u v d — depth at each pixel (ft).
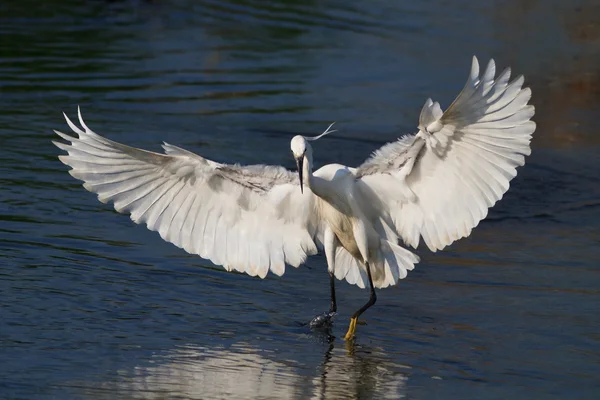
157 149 60.85
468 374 34.12
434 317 39.63
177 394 31.65
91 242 45.85
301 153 36.47
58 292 39.63
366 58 90.68
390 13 109.60
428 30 101.96
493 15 108.99
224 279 43.09
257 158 60.54
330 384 32.99
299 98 76.69
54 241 45.42
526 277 44.14
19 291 39.27
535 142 66.90
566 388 33.01
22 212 48.98
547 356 35.73
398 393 32.37
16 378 31.94
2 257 42.75
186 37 97.55
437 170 36.04
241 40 96.94
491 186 34.78
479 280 43.83
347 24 104.27
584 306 40.63
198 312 39.11
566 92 79.82
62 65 83.87
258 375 33.55
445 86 80.74
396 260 38.24
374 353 35.94
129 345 35.40
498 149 33.94
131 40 95.25
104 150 35.91
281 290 42.39
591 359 35.47
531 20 106.22
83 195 52.60
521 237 49.73
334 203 37.68
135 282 41.60
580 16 107.65
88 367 33.30
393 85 81.15
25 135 62.69
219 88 79.05
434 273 44.73
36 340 35.09
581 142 67.00
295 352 35.83
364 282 39.68
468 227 35.96
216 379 32.99
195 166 36.99
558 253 47.34
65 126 65.41
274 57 90.48
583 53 92.79
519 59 90.27
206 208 38.24
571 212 53.72
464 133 34.14
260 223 38.91
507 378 33.81
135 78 80.94
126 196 37.01
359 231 37.81
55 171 56.08
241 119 70.18
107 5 110.42
